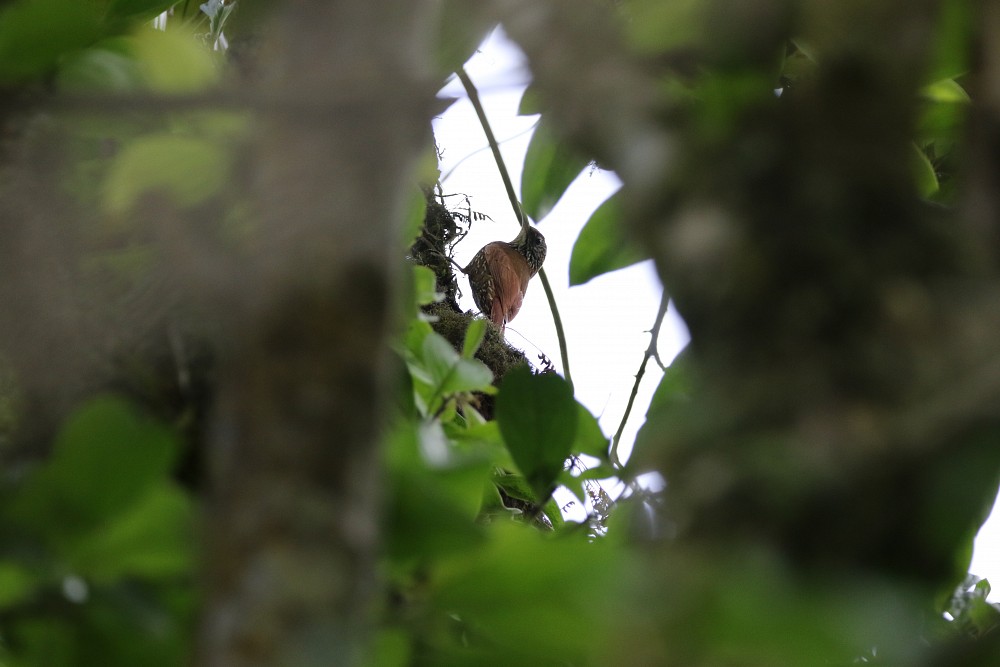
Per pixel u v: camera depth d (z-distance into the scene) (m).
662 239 0.62
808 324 0.54
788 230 0.57
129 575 0.81
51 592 0.79
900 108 0.62
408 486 0.78
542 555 0.75
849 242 0.57
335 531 0.52
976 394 0.51
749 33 0.73
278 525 0.52
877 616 0.49
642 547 0.58
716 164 0.62
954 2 0.66
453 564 0.79
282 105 0.57
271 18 0.76
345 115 0.57
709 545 0.50
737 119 0.64
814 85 0.63
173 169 0.91
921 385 0.52
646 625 0.49
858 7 0.63
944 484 0.51
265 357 0.54
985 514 0.65
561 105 0.68
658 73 0.72
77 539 0.76
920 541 0.52
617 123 0.67
